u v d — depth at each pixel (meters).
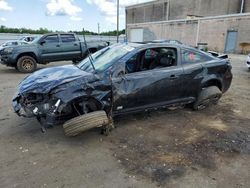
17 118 4.56
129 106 4.05
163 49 4.44
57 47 11.02
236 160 3.30
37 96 3.47
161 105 4.46
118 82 3.82
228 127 4.39
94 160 3.22
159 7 45.28
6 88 7.19
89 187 2.68
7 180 2.77
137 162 3.19
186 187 2.71
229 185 2.76
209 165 3.16
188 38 28.41
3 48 10.20
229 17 23.05
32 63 10.57
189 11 39.75
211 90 4.96
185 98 4.77
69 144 3.63
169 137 3.93
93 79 3.63
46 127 3.47
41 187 2.66
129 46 4.42
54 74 3.96
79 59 11.79
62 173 2.92
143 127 4.29
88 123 3.40
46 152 3.39
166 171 3.00
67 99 3.37
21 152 3.38
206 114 5.02
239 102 5.93
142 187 2.70
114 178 2.84
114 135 3.96
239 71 10.96
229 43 23.42
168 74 4.33
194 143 3.75
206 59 4.97
